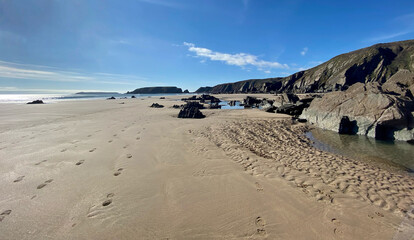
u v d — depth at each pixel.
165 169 5.97
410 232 3.07
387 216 3.71
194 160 6.70
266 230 3.43
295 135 10.63
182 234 3.37
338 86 81.88
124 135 10.09
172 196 4.51
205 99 48.34
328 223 3.56
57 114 19.22
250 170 5.91
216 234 3.36
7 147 8.08
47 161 6.55
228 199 4.36
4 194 4.61
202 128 12.07
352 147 8.46
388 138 9.74
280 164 6.39
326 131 11.64
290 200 4.30
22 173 5.68
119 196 4.51
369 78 84.19
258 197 4.43
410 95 11.51
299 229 3.44
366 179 5.30
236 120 15.41
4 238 3.32
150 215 3.85
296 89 107.88
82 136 9.88
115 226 3.56
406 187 4.87
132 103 36.88
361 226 3.46
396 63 83.94
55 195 4.56
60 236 3.34
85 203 4.25
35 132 10.89
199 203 4.23
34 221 3.72
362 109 10.88
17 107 28.05
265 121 14.87
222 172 5.76
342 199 4.31
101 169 5.95
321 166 6.23
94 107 27.78
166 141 9.00
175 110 23.61
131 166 6.17
